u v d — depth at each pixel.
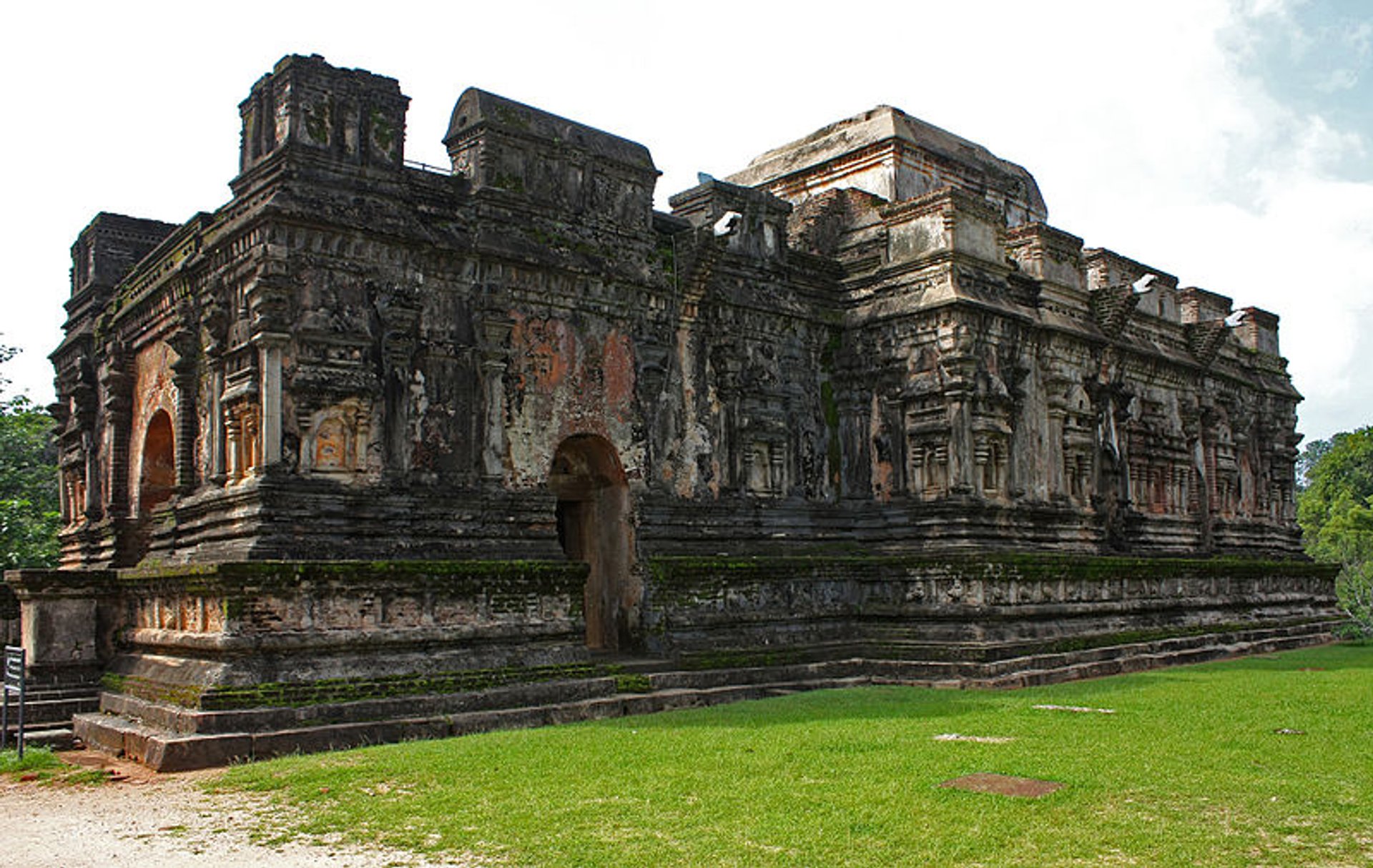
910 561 21.28
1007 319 23.02
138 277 21.50
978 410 22.02
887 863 7.97
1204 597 27.36
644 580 19.28
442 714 15.01
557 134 19.17
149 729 14.12
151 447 21.11
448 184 18.00
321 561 14.92
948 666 19.61
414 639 15.48
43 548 28.98
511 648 16.56
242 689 13.79
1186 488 29.53
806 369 22.95
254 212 15.80
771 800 9.79
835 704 16.61
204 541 16.73
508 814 9.54
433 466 17.08
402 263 17.06
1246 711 14.98
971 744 12.41
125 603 17.50
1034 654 20.48
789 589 21.11
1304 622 31.27
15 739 15.47
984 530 21.77
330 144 16.50
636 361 19.97
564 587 17.45
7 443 33.41
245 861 8.49
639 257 20.16
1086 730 13.37
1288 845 8.36
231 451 16.20
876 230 24.38
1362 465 67.12
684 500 20.34
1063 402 24.56
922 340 22.39
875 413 23.12
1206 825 8.88
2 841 9.65
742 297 21.75
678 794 10.14
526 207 18.56
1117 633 22.98
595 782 10.70
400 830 9.16
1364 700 16.23
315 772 11.52
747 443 21.48
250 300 16.03
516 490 17.91
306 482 15.65
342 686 14.52
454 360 17.52
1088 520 24.86
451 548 16.92
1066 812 9.26
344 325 16.30
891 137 27.72
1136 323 28.41
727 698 18.06
